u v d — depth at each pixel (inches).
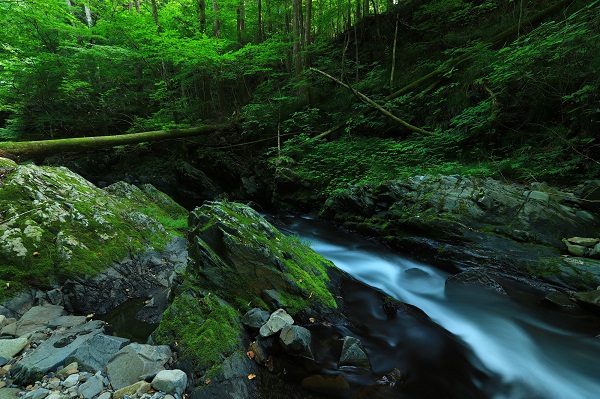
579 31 227.9
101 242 179.3
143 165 599.2
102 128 585.3
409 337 133.5
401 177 274.7
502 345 132.5
